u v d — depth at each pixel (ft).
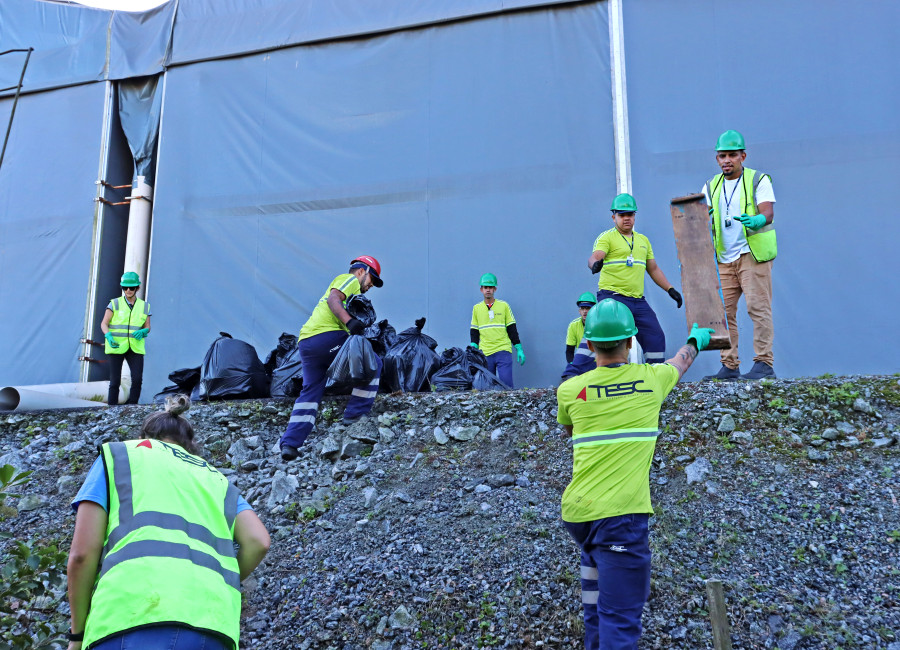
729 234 22.95
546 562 15.75
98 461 9.27
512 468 19.20
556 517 17.06
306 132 35.55
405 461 20.34
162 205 36.40
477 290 32.32
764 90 30.58
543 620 14.46
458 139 33.68
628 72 32.04
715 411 19.56
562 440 19.88
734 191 23.00
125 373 34.47
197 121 36.86
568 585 15.07
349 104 35.32
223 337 26.94
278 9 36.88
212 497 9.41
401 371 25.31
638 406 12.19
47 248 37.60
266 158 35.76
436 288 32.73
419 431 21.43
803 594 14.28
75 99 38.78
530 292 31.78
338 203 34.58
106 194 37.78
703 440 18.86
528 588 15.17
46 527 19.54
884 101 29.43
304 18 36.42
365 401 22.15
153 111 37.78
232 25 37.32
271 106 36.17
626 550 11.59
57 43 39.55
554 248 31.86
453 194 33.32
